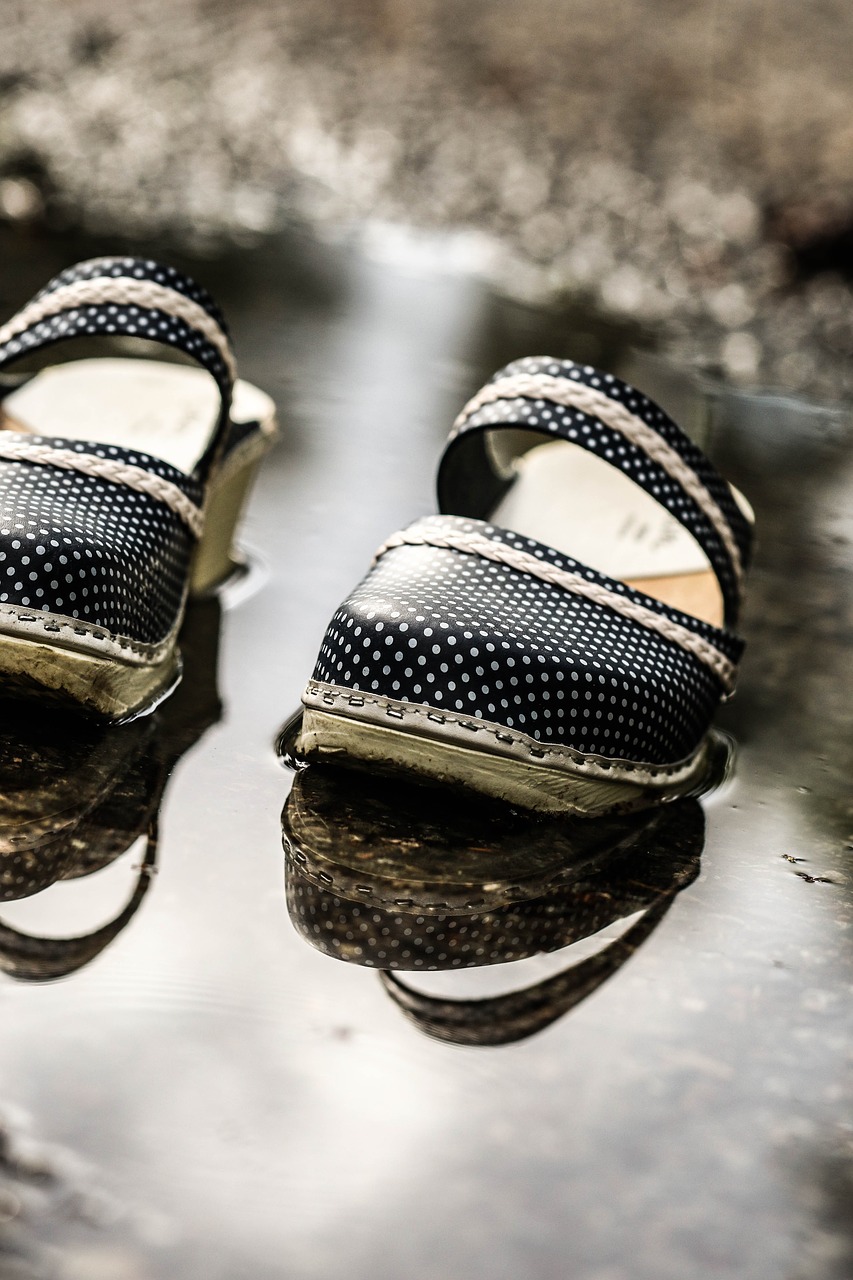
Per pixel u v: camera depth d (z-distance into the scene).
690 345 1.13
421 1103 0.48
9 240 1.16
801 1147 0.48
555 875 0.55
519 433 0.77
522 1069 0.49
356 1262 0.45
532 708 0.55
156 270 0.63
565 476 0.70
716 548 0.61
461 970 0.51
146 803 0.55
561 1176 0.47
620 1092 0.49
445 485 0.64
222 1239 0.45
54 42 1.97
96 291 0.62
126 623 0.57
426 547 0.58
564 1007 0.51
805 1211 0.47
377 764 0.56
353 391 0.92
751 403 1.00
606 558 0.67
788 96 2.12
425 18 2.45
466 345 1.06
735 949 0.53
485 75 2.11
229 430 0.64
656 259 1.39
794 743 0.63
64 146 1.51
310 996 0.50
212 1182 0.46
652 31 2.52
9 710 0.58
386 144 1.72
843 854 0.58
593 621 0.57
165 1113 0.47
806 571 0.77
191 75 1.92
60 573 0.56
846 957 0.53
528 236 1.43
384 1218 0.46
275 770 0.58
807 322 1.23
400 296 1.18
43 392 0.71
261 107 1.81
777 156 1.78
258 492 0.77
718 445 0.90
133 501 0.59
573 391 0.61
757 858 0.57
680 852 0.57
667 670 0.58
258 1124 0.47
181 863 0.53
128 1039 0.48
